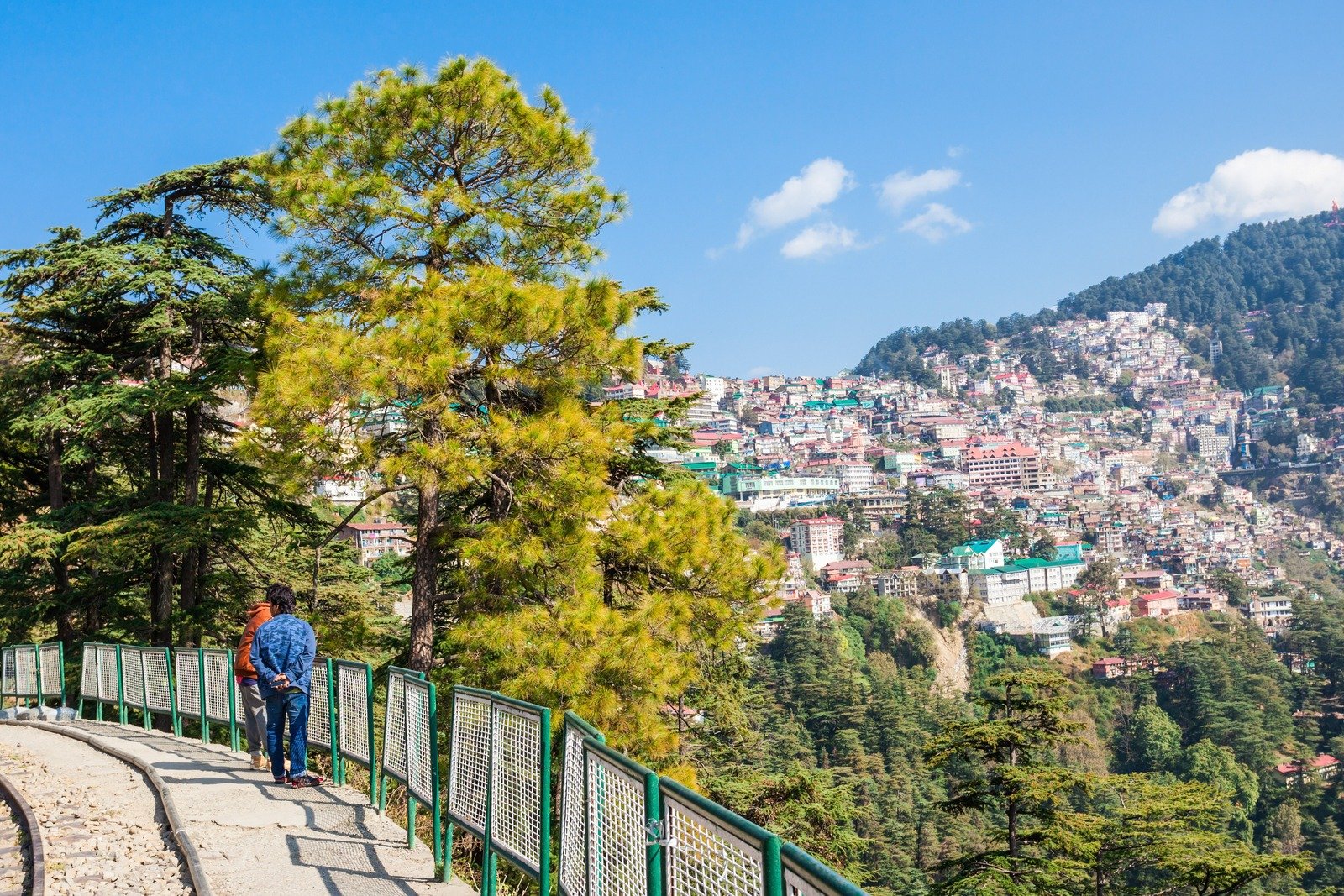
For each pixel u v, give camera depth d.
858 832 80.44
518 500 13.45
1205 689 146.38
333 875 6.89
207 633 23.20
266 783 9.85
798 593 184.12
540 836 5.45
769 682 119.44
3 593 23.30
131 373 22.89
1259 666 161.25
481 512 15.96
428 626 15.15
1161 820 23.84
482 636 12.56
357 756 9.33
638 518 13.84
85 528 19.97
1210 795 24.44
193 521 20.48
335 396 12.52
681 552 13.70
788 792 21.78
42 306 21.39
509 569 13.41
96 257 21.39
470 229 14.34
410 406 13.08
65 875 6.59
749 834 2.96
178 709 13.85
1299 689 156.88
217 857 7.17
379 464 13.20
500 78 14.81
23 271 21.94
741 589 13.91
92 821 8.09
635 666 12.48
